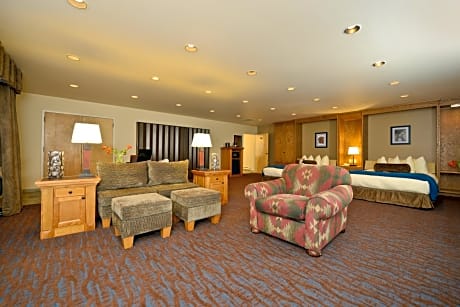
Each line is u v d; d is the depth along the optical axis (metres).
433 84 3.85
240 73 3.38
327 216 1.94
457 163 5.05
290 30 2.18
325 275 1.67
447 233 2.59
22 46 2.57
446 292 1.46
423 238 2.43
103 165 3.04
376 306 1.33
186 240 2.32
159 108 6.33
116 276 1.62
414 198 3.89
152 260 1.87
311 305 1.33
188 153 7.68
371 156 6.40
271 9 1.85
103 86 4.18
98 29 2.21
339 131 6.84
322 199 1.95
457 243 2.29
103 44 2.51
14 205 3.19
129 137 6.35
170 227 2.42
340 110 6.34
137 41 2.44
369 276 1.66
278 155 8.87
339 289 1.49
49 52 2.72
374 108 6.03
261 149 9.74
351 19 1.98
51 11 1.92
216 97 4.92
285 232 2.21
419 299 1.39
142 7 1.85
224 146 8.80
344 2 1.75
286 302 1.36
